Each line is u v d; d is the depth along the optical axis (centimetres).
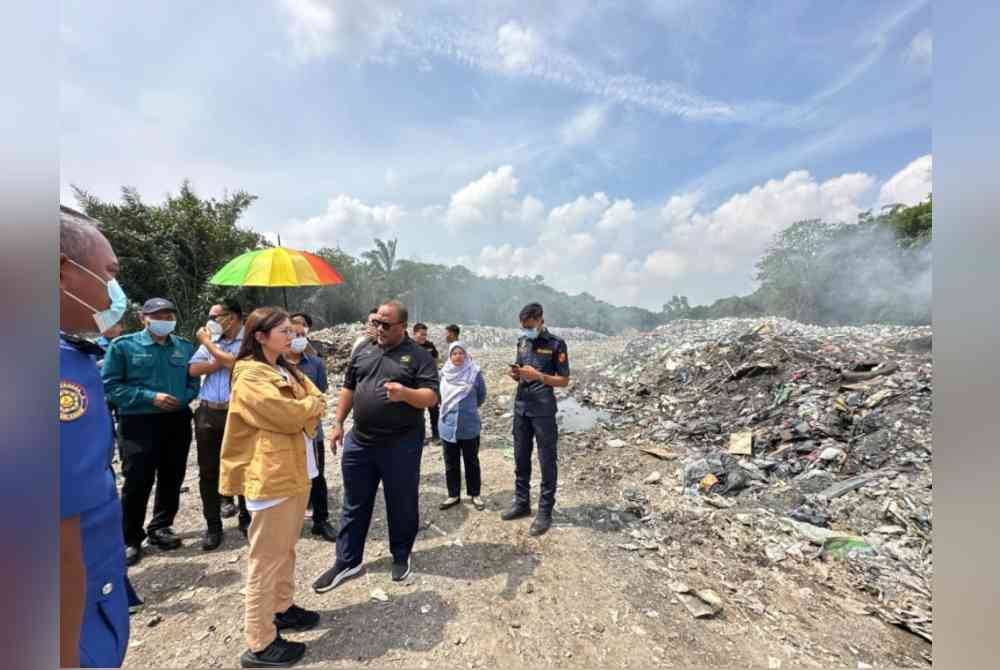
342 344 1306
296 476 243
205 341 357
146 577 323
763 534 371
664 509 422
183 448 371
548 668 240
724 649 252
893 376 582
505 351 1662
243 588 311
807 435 529
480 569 330
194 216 1803
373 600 295
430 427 725
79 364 136
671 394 755
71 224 132
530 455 415
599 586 308
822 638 260
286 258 416
